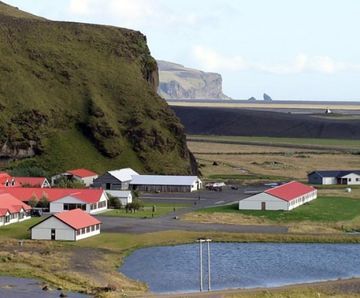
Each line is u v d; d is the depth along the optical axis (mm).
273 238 179125
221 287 131625
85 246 167500
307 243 176750
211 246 172125
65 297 119750
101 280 134125
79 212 182500
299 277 140125
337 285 127812
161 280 137500
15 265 143750
